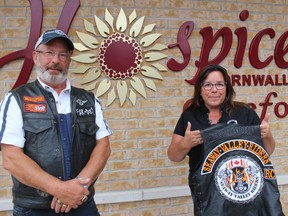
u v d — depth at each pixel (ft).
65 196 6.42
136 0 10.73
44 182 6.39
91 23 10.46
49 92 6.89
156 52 10.91
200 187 7.43
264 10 11.73
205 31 11.14
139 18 10.72
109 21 10.54
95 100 7.47
